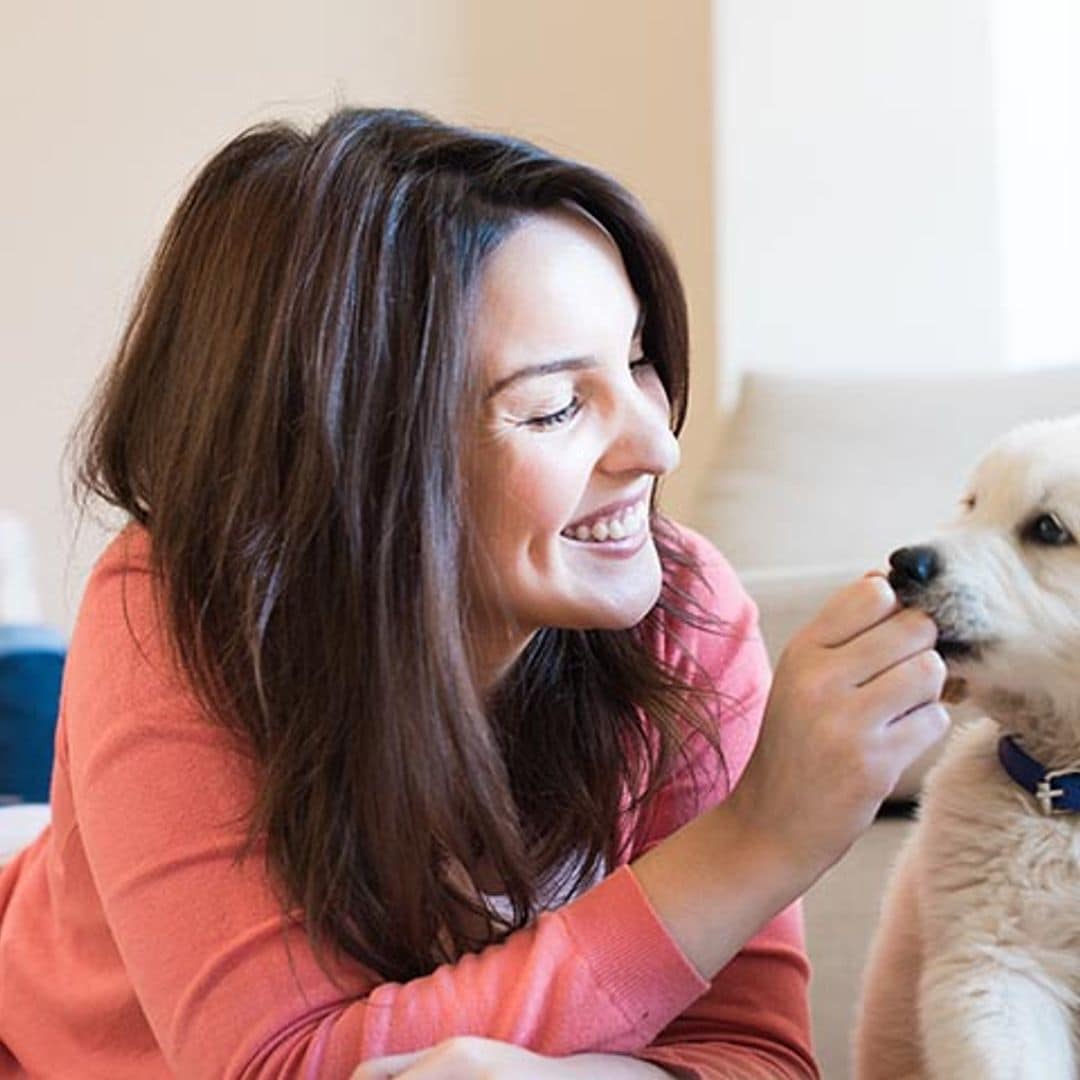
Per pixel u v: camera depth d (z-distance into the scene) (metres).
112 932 1.19
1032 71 3.17
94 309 3.39
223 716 1.12
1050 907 1.33
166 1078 1.21
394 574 1.08
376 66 3.39
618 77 3.30
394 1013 1.04
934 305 3.18
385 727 1.07
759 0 3.12
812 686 1.09
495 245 1.10
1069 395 2.34
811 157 3.14
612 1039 1.05
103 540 3.18
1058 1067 1.30
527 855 1.18
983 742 1.48
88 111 3.39
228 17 3.38
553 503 1.10
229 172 1.18
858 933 1.75
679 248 3.25
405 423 1.07
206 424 1.12
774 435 2.44
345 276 1.08
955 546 1.45
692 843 1.10
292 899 1.08
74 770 1.18
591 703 1.30
